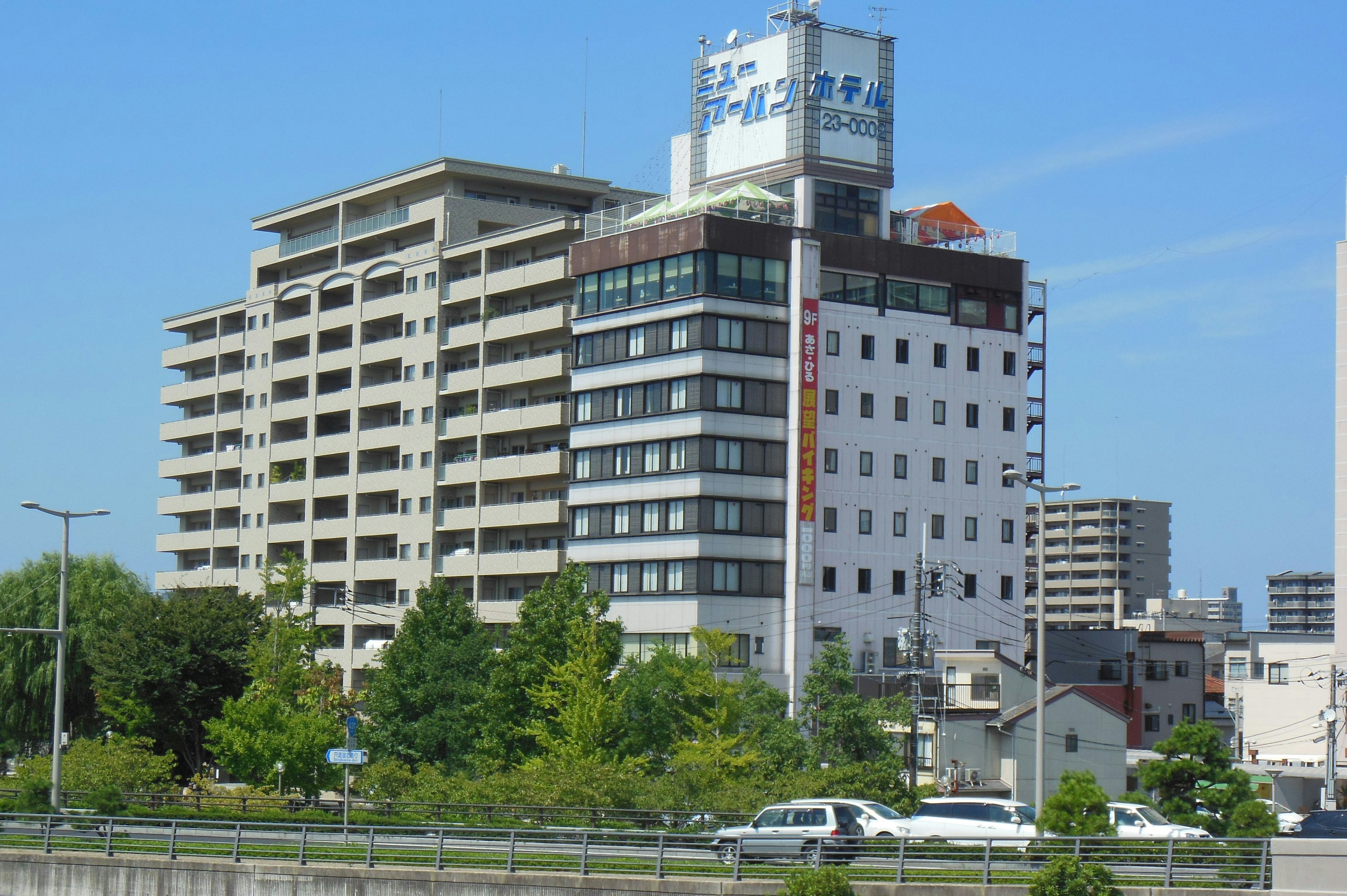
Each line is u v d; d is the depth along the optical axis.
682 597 101.38
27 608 111.19
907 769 84.19
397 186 132.00
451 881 53.28
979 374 112.81
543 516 113.25
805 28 111.25
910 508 108.62
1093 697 95.62
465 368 123.69
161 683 90.88
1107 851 48.62
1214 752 64.50
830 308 106.75
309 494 136.75
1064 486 57.72
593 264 109.94
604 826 67.19
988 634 111.00
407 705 89.56
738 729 83.88
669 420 103.62
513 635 84.69
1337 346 111.75
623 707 80.75
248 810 74.75
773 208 109.81
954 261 112.44
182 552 155.38
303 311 143.38
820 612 103.88
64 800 75.69
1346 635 109.38
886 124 114.00
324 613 132.25
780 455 104.50
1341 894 44.94
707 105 118.50
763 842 54.75
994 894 47.09
